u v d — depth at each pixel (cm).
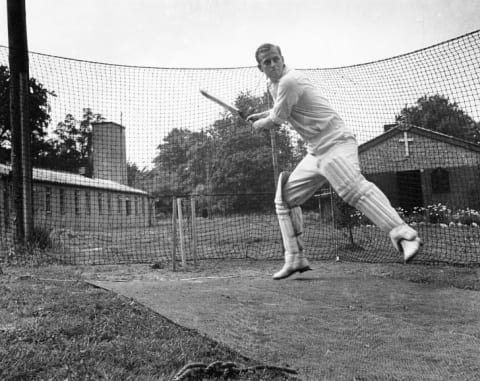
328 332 272
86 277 544
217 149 3966
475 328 279
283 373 210
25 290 409
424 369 212
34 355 231
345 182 423
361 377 203
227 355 237
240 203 2819
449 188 1900
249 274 571
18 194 827
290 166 2936
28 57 860
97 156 2091
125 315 313
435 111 2758
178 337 264
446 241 1041
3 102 2242
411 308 335
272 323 292
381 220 406
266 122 467
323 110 437
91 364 221
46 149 3488
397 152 1797
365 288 425
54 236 1049
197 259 783
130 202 2862
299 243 512
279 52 448
